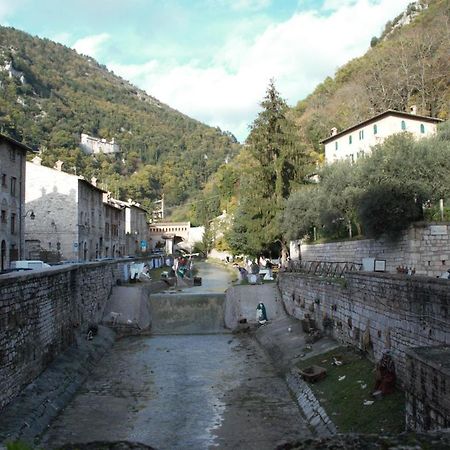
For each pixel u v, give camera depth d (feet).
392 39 383.45
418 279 53.42
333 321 87.20
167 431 60.18
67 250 190.29
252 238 172.04
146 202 590.96
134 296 134.82
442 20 303.68
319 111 349.41
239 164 418.31
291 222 158.10
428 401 36.32
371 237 117.70
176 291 164.76
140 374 86.43
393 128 190.19
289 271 138.72
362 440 23.97
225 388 77.51
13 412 59.06
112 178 587.27
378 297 65.36
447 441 23.48
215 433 59.26
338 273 101.71
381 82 284.61
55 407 66.49
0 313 58.85
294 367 81.35
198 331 125.90
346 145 213.46
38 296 73.72
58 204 192.13
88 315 111.75
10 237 146.61
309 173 173.88
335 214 138.82
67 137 583.99
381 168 107.76
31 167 193.06
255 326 124.26
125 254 290.35
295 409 66.44
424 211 107.96
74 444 25.84
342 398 60.13
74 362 84.94
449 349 40.73
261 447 54.49
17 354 64.28
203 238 410.11
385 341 62.49
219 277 225.15
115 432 59.98
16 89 634.02
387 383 55.52
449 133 131.64
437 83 255.91
